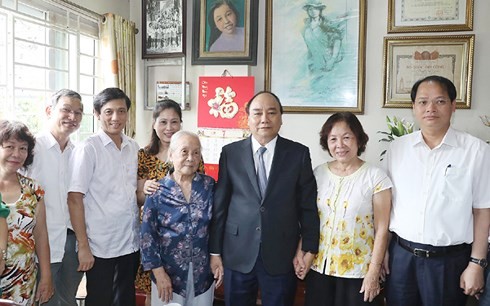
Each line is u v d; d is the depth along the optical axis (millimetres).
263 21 3543
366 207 1897
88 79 3367
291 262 1938
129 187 2213
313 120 3494
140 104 3822
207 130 3383
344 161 1929
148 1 3676
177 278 1951
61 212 2170
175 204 1940
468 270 1808
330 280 1925
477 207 1823
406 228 1879
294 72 3475
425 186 1857
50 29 2957
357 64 3350
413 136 1963
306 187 1959
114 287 2205
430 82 1858
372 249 1900
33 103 2842
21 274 1827
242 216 1928
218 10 3525
